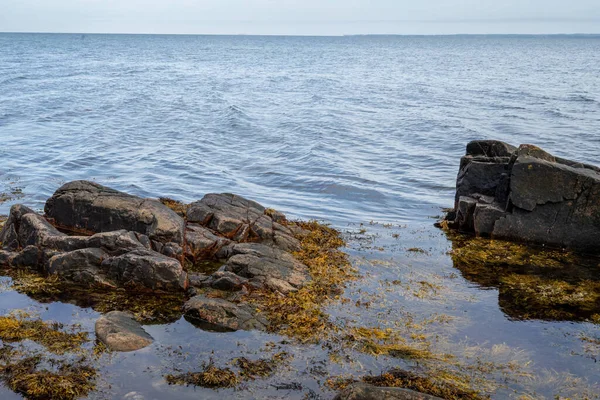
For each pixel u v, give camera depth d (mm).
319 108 48656
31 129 34750
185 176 25281
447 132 36469
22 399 8359
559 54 186375
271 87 68125
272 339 10352
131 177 24719
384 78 84438
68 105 45406
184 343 10102
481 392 9016
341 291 12594
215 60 133500
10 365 9102
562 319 11789
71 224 14773
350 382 9062
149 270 12164
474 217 17234
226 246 14359
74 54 141875
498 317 11766
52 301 11641
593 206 15789
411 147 32219
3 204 19562
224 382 8922
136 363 9391
